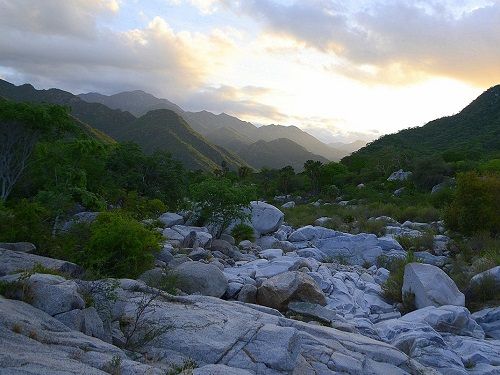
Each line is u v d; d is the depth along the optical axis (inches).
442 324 443.8
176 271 434.0
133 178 1057.5
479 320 488.4
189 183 1254.3
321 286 537.3
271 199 2068.2
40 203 523.2
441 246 871.7
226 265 598.9
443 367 342.3
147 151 6761.8
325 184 2308.1
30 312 235.9
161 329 282.8
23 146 893.2
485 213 890.7
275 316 342.6
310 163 2310.5
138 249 442.3
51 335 219.8
